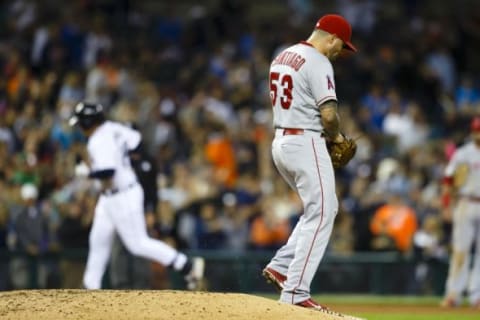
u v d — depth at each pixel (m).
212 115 71.69
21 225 54.72
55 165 61.78
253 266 56.38
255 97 76.69
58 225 55.53
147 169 43.78
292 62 30.11
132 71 76.94
